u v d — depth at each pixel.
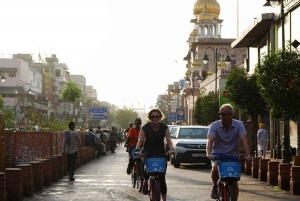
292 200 12.34
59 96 116.31
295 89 20.19
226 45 93.88
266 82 20.61
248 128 25.84
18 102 82.56
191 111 85.50
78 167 24.47
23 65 89.06
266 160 17.38
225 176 8.12
